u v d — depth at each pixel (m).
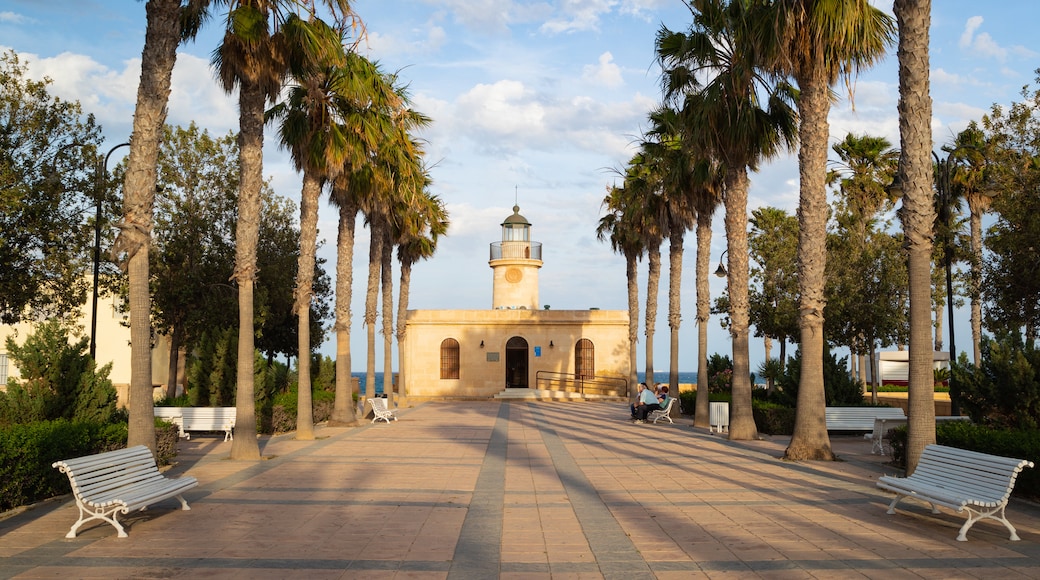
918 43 10.45
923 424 10.18
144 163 10.70
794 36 12.96
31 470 9.36
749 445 16.30
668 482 11.12
